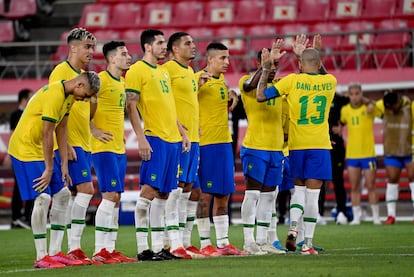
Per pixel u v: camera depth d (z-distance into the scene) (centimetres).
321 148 3544
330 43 7506
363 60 7181
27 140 3206
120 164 3497
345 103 5519
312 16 7956
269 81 3691
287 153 3959
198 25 8012
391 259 3209
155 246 3388
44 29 8462
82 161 3422
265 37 6862
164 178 3388
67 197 3347
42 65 7781
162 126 3388
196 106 3609
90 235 5012
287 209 6053
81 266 3180
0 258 3844
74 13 8725
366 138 5750
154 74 3403
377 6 7856
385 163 5722
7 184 6869
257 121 3644
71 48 3416
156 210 3391
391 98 5631
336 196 5716
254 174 3638
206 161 3662
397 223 5728
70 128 3419
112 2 8431
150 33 3425
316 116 3547
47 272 2962
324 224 5628
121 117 3522
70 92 3122
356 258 3259
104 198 3444
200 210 3675
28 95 5881
